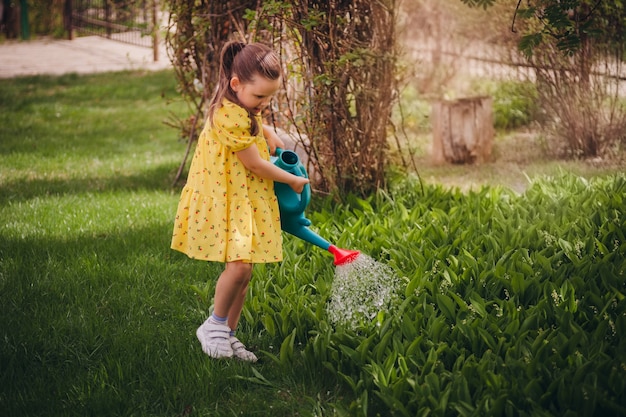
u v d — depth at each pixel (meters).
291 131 5.44
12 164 6.96
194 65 6.41
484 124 6.70
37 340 3.37
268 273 3.91
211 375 3.05
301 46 4.83
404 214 4.64
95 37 17.70
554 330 3.01
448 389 2.66
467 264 3.74
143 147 7.79
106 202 5.62
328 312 3.41
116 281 4.11
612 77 6.39
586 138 6.54
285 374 3.11
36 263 4.33
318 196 5.22
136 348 3.32
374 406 2.81
